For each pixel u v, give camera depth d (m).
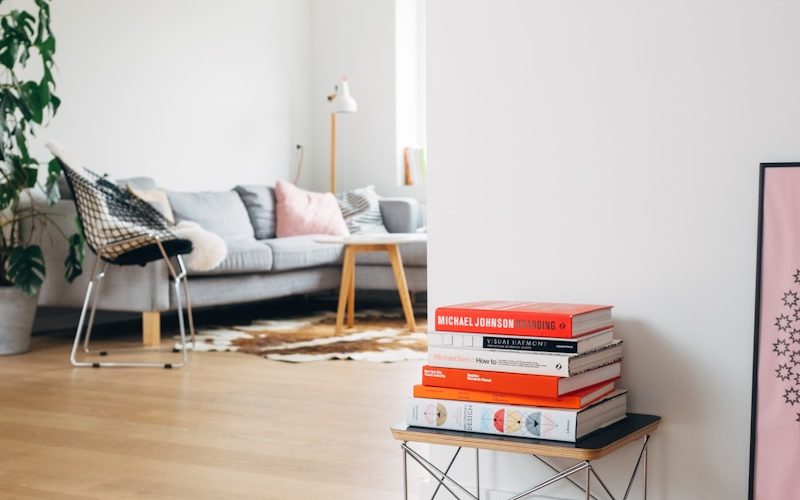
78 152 5.81
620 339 1.99
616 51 1.96
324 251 6.20
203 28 6.84
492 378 1.80
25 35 4.61
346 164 7.91
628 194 1.97
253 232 6.59
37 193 5.42
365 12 7.78
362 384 3.81
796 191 1.79
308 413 3.28
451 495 2.17
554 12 2.01
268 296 5.79
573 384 1.77
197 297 5.23
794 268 1.80
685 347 1.94
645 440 1.90
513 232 2.08
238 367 4.25
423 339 5.05
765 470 1.83
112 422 3.18
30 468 2.62
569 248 2.03
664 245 1.94
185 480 2.49
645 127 1.95
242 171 7.23
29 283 4.64
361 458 2.68
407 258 6.23
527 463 2.09
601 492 2.03
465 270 2.13
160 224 4.66
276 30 7.59
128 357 4.58
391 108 7.71
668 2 1.91
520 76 2.05
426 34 2.14
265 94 7.46
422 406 1.86
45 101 4.64
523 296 2.08
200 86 6.81
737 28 1.85
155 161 6.41
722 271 1.90
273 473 2.54
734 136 1.87
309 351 4.65
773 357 1.82
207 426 3.10
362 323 5.84
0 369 4.27
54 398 3.60
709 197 1.90
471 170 2.11
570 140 2.02
